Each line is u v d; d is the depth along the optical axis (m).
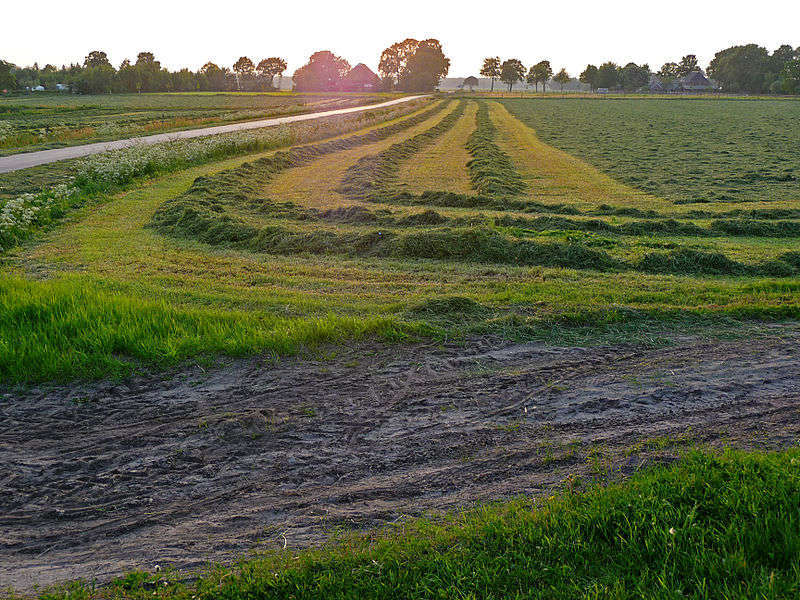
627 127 49.53
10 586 3.44
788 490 3.66
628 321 7.63
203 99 96.00
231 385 6.07
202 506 4.23
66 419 5.48
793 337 7.09
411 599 3.12
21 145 32.53
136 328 7.05
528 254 11.27
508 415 5.36
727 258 10.68
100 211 16.61
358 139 35.31
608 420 5.19
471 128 47.88
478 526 3.66
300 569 3.37
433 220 14.18
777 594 2.92
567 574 3.22
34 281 9.30
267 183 21.64
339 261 11.47
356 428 5.24
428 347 6.88
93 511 4.22
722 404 5.42
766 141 37.72
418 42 158.12
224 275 10.52
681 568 3.21
